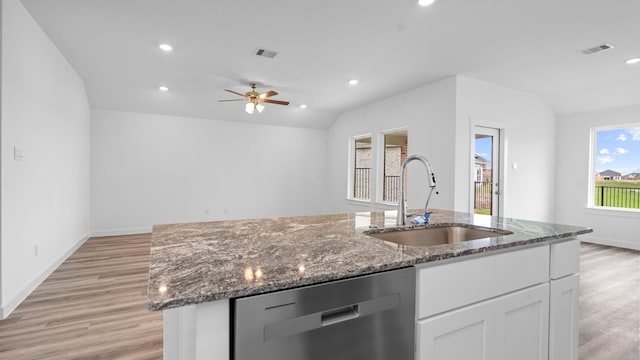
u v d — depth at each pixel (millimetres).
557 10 2664
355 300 961
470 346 1225
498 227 1742
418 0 2545
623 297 2955
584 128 5395
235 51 3598
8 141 2562
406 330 1064
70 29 3133
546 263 1508
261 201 7043
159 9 2740
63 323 2408
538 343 1465
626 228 4922
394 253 1154
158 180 6113
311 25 2980
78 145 4668
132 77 4562
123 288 3145
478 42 3301
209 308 792
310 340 888
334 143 7355
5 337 2195
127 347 2086
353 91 5172
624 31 3023
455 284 1189
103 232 5688
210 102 5820
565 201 5594
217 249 1228
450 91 4426
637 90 4551
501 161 4895
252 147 6961
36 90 3072
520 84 4727
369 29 3037
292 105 6211
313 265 1010
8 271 2576
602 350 2074
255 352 816
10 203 2604
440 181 4566
